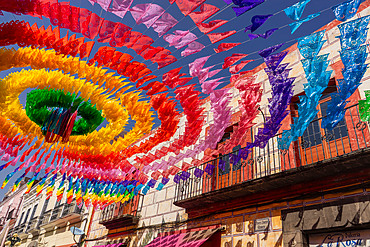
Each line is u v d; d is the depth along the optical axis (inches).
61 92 185.5
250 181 223.9
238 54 114.3
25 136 202.2
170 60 115.6
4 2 97.0
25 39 120.5
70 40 123.1
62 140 197.5
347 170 182.1
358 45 102.3
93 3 92.2
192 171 316.5
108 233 408.5
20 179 229.8
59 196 268.1
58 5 100.0
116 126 212.1
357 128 185.5
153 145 221.3
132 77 136.7
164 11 89.6
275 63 119.7
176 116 186.1
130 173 256.1
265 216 218.4
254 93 143.0
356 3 89.5
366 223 159.3
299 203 200.8
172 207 322.0
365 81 198.1
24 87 175.5
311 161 218.4
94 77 161.6
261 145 148.6
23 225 765.9
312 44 107.9
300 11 86.1
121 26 103.3
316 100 112.0
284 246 193.9
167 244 284.7
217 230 246.7
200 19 88.9
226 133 307.4
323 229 179.5
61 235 549.6
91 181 288.2
